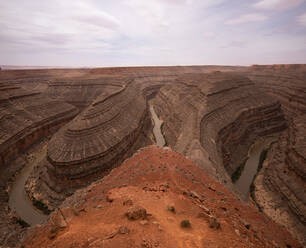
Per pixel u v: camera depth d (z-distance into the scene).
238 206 19.48
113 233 9.52
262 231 15.40
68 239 9.09
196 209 13.99
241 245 10.36
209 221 11.94
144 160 27.12
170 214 12.48
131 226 10.20
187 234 10.13
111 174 25.73
